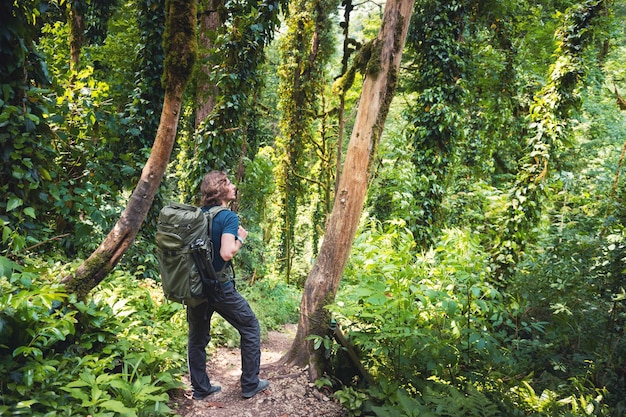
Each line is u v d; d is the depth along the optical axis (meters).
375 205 9.11
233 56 5.97
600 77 9.80
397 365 3.52
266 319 8.47
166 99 2.88
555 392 3.81
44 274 3.12
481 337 3.40
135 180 5.64
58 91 3.67
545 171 5.94
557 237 5.44
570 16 5.76
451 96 7.18
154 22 6.26
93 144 4.41
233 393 3.31
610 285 4.37
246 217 11.80
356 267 4.48
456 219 8.59
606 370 4.04
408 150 8.08
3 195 3.18
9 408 2.14
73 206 4.18
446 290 3.84
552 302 4.69
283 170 13.11
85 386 2.62
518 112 9.97
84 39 8.45
